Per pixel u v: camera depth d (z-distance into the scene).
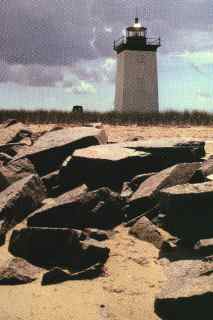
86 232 7.88
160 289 6.32
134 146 10.81
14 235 7.62
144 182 9.28
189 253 7.23
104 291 6.37
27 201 8.87
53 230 7.29
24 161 10.60
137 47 44.50
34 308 5.98
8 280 6.58
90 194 8.46
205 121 24.61
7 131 15.08
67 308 5.98
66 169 10.07
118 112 27.69
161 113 26.59
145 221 7.96
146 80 44.91
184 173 9.27
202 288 5.85
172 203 7.85
